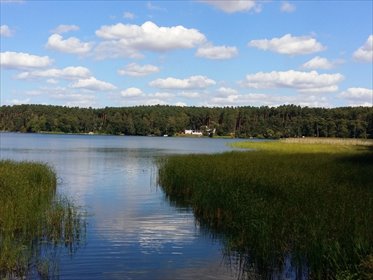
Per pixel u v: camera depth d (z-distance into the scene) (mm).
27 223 14469
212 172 23719
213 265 11922
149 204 21391
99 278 10820
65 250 13008
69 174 35250
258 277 10992
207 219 17719
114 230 15680
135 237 14750
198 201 19234
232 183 19453
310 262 10594
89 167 41625
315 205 14000
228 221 16156
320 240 10727
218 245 13891
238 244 13320
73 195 23938
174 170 27266
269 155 41188
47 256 12359
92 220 17375
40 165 27328
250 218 13820
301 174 22469
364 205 13727
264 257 11633
